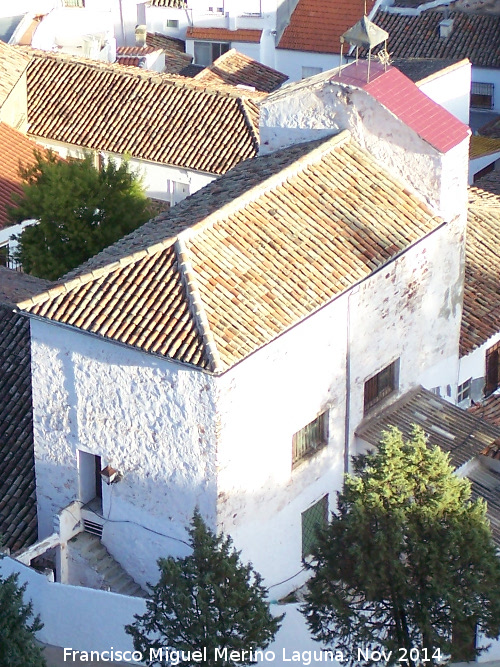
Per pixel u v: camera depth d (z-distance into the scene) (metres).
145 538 49.56
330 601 43.19
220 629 42.03
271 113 56.75
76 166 69.62
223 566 42.25
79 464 50.22
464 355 59.16
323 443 52.06
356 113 54.75
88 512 50.59
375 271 51.19
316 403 50.72
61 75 86.88
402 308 54.00
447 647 42.22
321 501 52.81
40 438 50.72
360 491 43.00
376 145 54.75
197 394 46.28
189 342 46.06
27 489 52.72
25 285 60.50
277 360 48.06
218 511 47.47
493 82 97.88
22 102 85.19
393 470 42.78
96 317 47.47
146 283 48.00
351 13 104.88
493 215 65.25
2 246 75.88
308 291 49.00
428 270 54.81
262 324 47.22
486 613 42.72
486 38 99.50
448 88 73.19
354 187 53.66
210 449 46.75
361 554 42.31
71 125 84.38
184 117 82.81
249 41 106.56
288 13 107.00
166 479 48.12
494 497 55.00
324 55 104.62
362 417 53.75
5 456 53.59
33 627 42.19
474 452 54.66
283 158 55.28
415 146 53.84
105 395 48.38
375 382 54.41
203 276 48.03
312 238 50.94
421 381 56.91
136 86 85.12
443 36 99.81
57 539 50.12
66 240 69.19
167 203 82.62
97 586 50.22
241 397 46.97
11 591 41.22
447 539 42.09
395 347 54.44
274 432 48.97
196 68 106.56
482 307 60.97
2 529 52.12
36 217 69.56
